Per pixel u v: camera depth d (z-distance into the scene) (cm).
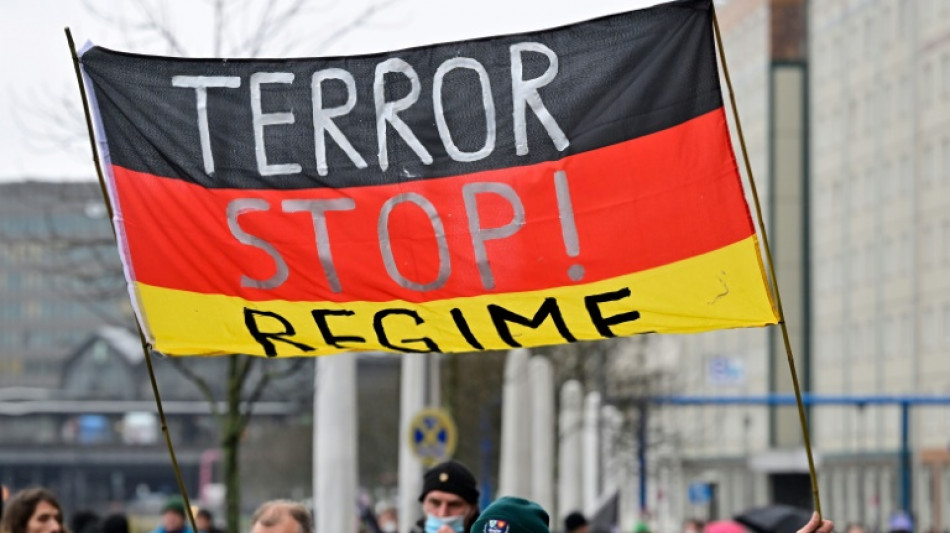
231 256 1156
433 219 1140
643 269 1115
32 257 4056
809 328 11425
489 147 1131
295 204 1152
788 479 11450
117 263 3709
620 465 9688
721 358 11231
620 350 9388
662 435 9956
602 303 1118
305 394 5034
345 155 1147
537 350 5044
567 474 5850
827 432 11081
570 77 1119
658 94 1107
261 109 1152
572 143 1120
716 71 1100
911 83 9694
